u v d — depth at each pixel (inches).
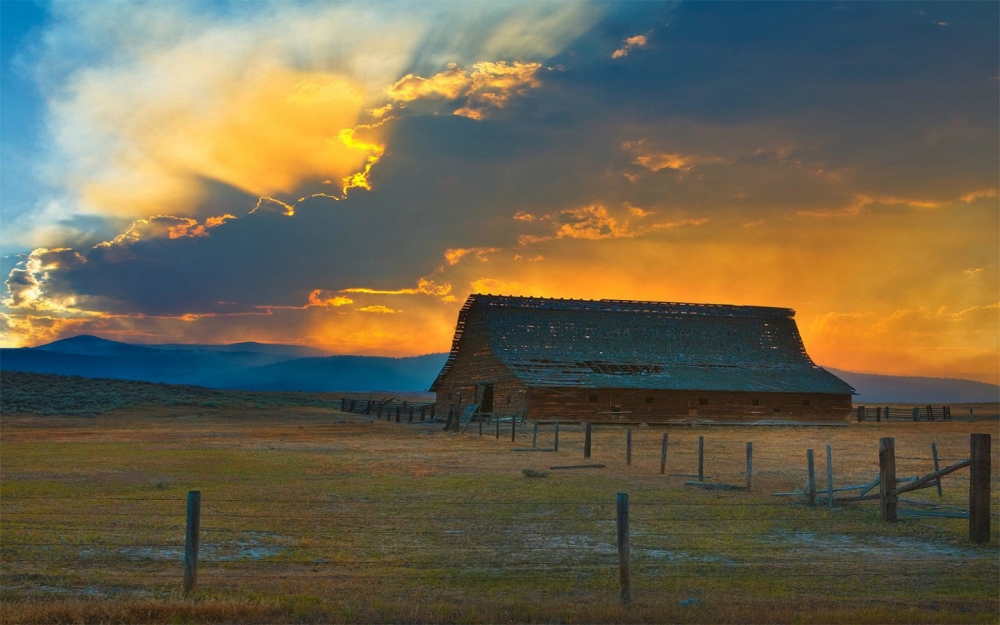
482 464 1304.1
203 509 845.2
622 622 474.9
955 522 829.2
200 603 474.9
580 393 2479.1
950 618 498.0
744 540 741.3
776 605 530.3
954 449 1731.1
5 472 1132.5
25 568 588.1
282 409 3154.5
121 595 515.5
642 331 2851.9
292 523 778.2
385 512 847.1
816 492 971.9
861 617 491.2
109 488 975.6
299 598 502.0
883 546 725.9
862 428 2524.6
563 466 1263.5
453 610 483.5
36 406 2751.0
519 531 762.8
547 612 481.1
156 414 2751.0
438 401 2977.4
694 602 526.3
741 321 2999.5
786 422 2642.7
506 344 2667.3
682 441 1868.8
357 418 2896.2
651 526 796.0
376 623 462.6
